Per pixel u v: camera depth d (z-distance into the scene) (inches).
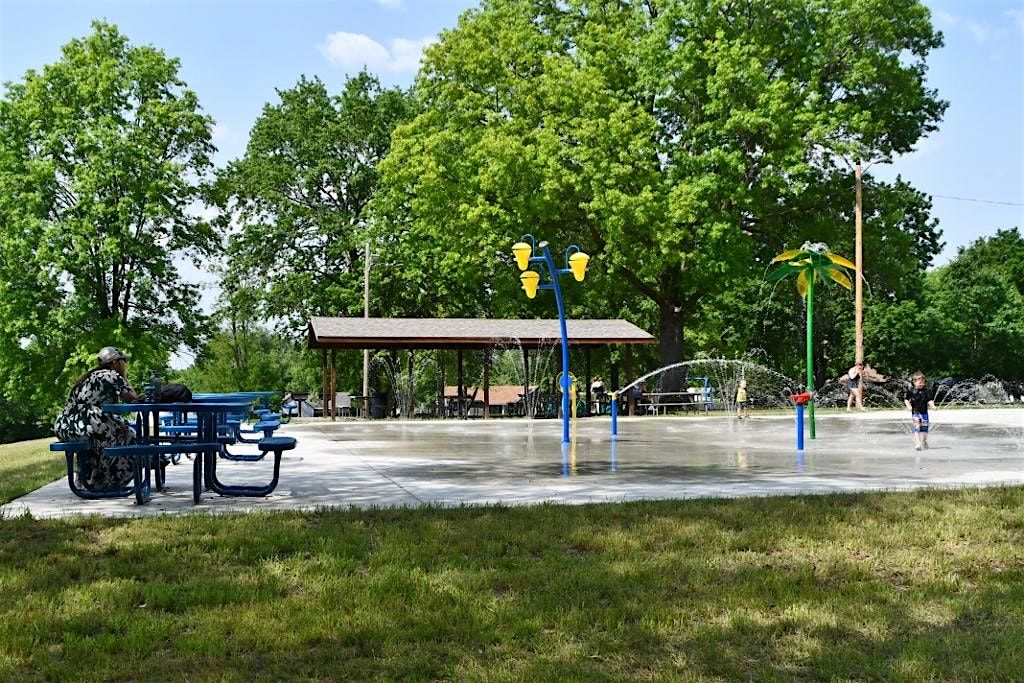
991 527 299.1
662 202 1462.8
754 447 724.0
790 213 1657.2
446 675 170.7
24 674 171.5
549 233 1620.3
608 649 183.3
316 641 191.8
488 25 1653.5
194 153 1739.7
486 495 399.9
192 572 246.5
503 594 225.8
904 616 204.5
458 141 1627.7
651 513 330.3
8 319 1579.7
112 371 406.0
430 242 1840.6
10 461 665.0
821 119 1465.3
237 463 586.9
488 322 1529.3
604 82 1529.3
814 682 167.6
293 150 2268.7
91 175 1555.1
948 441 775.1
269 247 2166.6
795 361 2566.4
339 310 2132.1
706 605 211.8
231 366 2524.6
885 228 1658.5
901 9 1561.3
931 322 2359.7
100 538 290.4
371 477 491.2
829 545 273.9
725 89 1457.9
